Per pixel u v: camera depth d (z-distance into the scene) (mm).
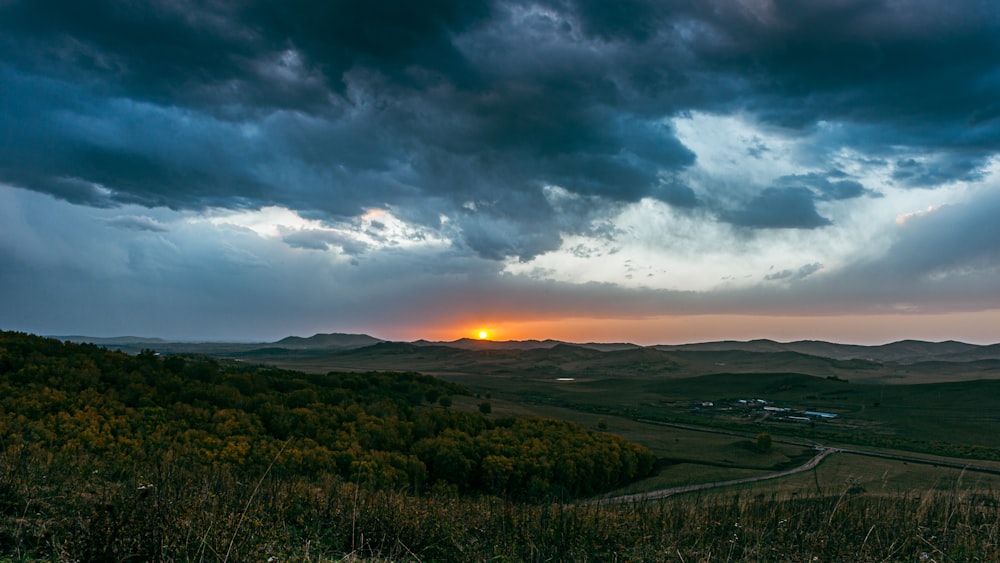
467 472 54125
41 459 14953
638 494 28984
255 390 72938
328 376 96312
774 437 113562
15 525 8258
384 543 9938
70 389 53406
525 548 9523
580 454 59719
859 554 9016
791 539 9867
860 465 75625
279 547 8359
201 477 12250
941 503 11734
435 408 90812
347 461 46375
